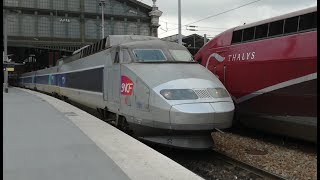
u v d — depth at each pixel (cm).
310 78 1092
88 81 1706
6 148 859
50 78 3269
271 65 1228
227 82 1437
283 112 1195
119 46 1316
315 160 1056
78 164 715
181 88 1068
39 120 1323
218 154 1138
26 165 712
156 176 632
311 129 1115
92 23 7088
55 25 6931
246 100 1343
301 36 1127
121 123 1288
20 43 6775
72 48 7006
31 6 6806
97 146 870
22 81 6538
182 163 1066
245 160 1084
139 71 1170
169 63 1207
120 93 1260
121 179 621
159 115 1061
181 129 1029
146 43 1284
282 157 1106
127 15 7206
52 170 679
